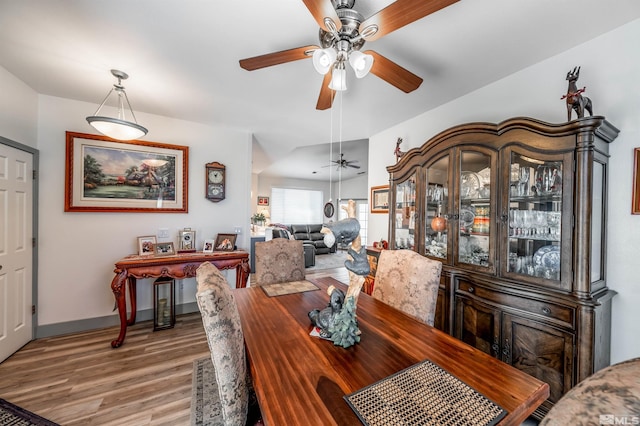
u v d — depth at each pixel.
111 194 2.81
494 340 1.75
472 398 0.79
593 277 1.47
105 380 1.90
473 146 1.97
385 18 1.09
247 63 1.40
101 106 2.66
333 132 3.62
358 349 1.08
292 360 1.00
